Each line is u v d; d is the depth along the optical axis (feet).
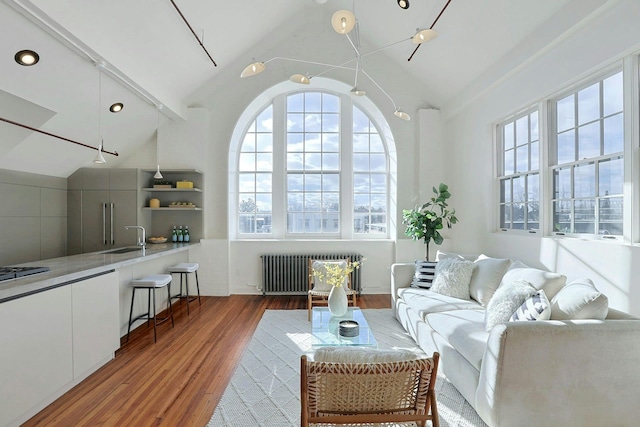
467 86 15.92
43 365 7.54
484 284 10.92
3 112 11.51
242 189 20.03
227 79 18.47
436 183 18.60
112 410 7.57
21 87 10.54
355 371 4.25
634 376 6.07
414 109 18.81
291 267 18.48
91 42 10.34
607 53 8.77
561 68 10.41
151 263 14.40
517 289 8.13
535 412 6.07
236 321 14.07
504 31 12.09
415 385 4.56
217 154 18.47
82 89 12.16
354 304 14.16
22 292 7.00
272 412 7.50
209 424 7.06
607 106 9.33
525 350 6.01
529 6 10.62
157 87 14.98
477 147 15.64
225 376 9.19
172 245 16.57
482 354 7.09
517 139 13.58
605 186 9.41
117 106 14.15
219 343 11.59
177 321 14.06
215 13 13.48
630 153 8.46
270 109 20.01
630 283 8.22
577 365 6.04
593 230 9.84
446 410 7.53
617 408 6.09
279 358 10.37
